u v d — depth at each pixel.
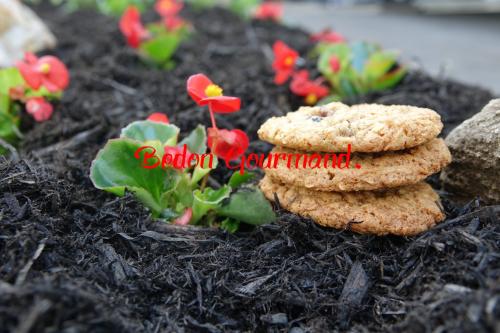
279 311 0.22
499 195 0.26
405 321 0.20
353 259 0.23
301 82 0.39
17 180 0.24
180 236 0.25
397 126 0.23
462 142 0.26
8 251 0.21
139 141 0.25
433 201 0.25
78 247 0.23
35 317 0.17
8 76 0.34
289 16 1.24
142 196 0.26
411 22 1.10
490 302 0.18
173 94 0.42
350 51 0.43
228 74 0.48
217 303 0.22
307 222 0.24
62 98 0.42
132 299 0.21
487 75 0.61
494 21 1.08
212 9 0.93
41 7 0.95
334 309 0.22
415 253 0.23
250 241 0.26
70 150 0.33
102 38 0.63
